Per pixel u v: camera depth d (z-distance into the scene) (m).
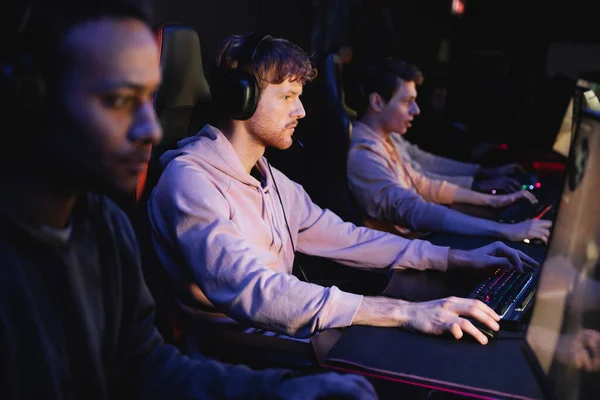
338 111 2.25
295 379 0.98
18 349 0.75
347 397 0.95
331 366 1.20
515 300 1.51
